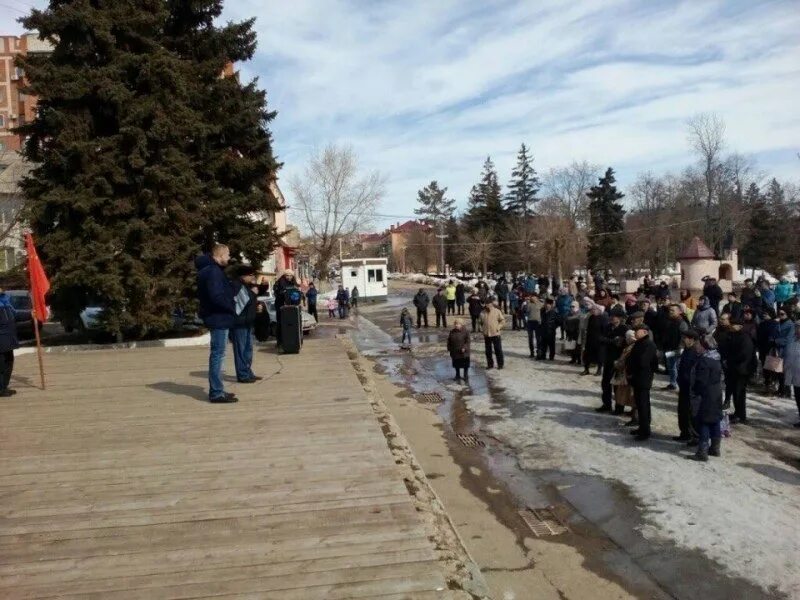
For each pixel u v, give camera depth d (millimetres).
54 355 13039
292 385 8680
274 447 5727
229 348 13742
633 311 15781
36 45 43312
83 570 3459
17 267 14719
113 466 5254
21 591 3238
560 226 54906
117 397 8109
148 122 14383
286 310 12117
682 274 29594
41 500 4512
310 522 4078
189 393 8242
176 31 17250
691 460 7961
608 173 58781
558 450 8680
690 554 5461
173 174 14602
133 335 16250
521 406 11391
